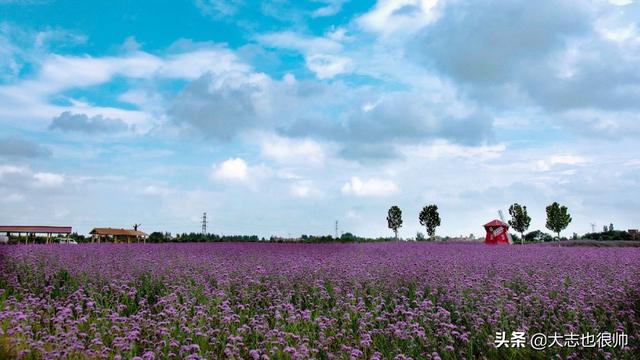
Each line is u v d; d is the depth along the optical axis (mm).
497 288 11414
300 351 7395
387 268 14375
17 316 8211
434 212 56938
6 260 16094
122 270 14078
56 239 36344
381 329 8617
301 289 12250
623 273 13539
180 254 18328
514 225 53844
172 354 7473
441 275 13086
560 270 14602
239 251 21922
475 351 8320
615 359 7348
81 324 8984
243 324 9227
